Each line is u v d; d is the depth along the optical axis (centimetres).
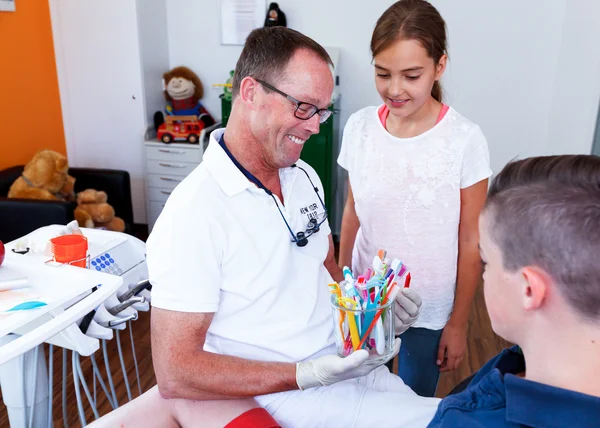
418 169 142
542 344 65
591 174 62
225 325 110
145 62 372
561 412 61
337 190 390
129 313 140
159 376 104
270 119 105
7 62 333
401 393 113
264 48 104
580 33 301
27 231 286
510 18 340
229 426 101
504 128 362
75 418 206
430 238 145
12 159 345
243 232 106
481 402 69
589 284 59
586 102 289
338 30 364
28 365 132
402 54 126
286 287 114
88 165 402
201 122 377
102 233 162
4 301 111
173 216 102
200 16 383
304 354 113
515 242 64
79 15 367
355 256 163
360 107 376
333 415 108
